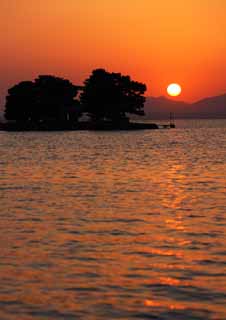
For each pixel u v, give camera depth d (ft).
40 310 128.98
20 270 157.07
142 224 225.56
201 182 382.42
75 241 192.54
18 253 175.32
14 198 301.63
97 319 124.47
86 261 166.40
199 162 565.12
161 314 126.93
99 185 364.58
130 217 242.17
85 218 239.30
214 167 502.38
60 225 222.07
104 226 220.84
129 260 167.63
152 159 615.16
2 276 151.64
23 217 240.94
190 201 291.79
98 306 131.34
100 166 521.24
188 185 365.20
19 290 141.08
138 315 126.52
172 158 626.64
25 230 211.41
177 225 223.51
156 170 479.00
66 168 498.69
